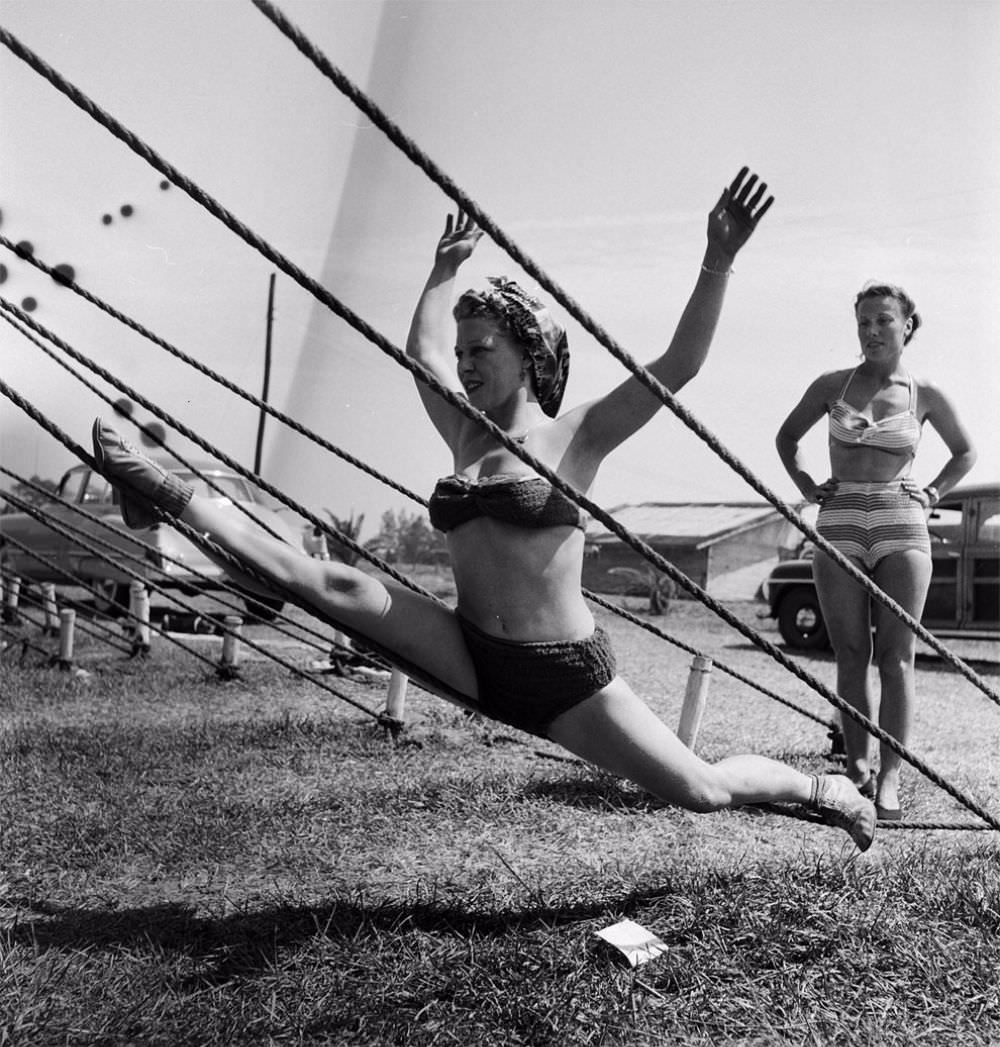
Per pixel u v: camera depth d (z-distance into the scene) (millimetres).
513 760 5039
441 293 2895
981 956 2623
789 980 2496
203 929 2916
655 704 7289
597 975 2516
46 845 3580
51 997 2424
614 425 2504
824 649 11453
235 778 4551
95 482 11727
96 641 9758
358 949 2711
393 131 1755
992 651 11172
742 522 18359
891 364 4211
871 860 3504
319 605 2486
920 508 4152
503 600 2502
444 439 2764
